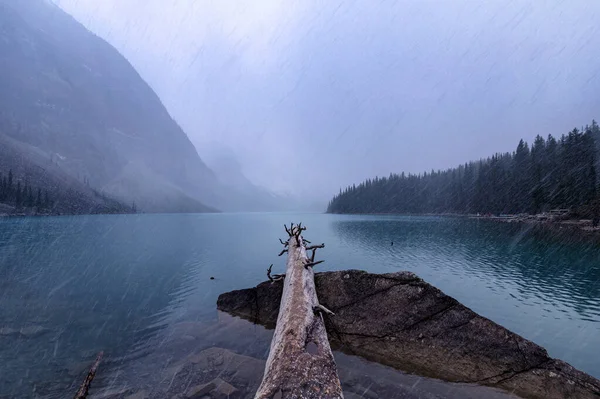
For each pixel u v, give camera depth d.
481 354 7.18
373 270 22.25
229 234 54.56
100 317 11.13
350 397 6.15
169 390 6.21
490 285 17.95
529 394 6.38
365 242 42.09
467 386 6.66
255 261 25.12
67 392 6.23
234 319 10.74
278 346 5.45
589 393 6.07
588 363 8.45
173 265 23.14
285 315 6.81
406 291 8.54
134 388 6.30
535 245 38.38
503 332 7.18
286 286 8.98
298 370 4.50
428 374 7.13
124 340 8.97
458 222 92.75
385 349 8.12
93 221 86.25
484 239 45.44
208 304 12.87
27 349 8.31
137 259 25.73
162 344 8.66
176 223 92.62
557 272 22.14
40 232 48.06
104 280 17.75
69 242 36.53
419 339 7.89
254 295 11.10
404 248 35.69
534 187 91.81
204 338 9.10
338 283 9.41
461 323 7.66
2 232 46.94
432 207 166.00
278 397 3.99
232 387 6.27
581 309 13.38
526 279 19.69
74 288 15.73
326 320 9.09
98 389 6.28
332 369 4.71
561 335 10.46
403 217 146.38
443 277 20.16
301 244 14.01
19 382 6.57
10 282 16.62
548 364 6.60
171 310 12.03
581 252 32.28
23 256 25.50
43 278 17.84
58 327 10.05
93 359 7.71
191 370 7.04
